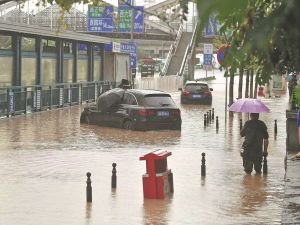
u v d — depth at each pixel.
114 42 77.50
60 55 61.00
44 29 53.97
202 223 15.66
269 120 48.72
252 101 24.05
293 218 15.36
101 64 76.00
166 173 19.22
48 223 15.48
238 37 5.81
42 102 54.59
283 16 2.74
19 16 65.88
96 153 28.59
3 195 18.88
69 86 61.59
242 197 19.06
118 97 41.06
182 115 53.88
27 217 16.11
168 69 122.31
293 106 36.72
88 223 15.58
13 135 35.50
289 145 29.06
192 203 18.17
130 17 78.44
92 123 42.53
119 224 15.52
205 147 31.66
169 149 30.58
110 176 22.56
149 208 17.42
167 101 40.50
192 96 68.12
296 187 19.30
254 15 5.09
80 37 63.62
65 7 10.20
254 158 23.45
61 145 31.38
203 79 142.00
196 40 3.89
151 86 94.50
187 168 24.70
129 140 34.25
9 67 50.44
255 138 23.47
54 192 19.47
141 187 20.58
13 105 48.66
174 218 16.23
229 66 4.83
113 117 40.75
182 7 4.97
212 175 23.14
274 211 17.05
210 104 68.69
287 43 3.44
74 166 24.70
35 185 20.59
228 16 2.99
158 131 39.25
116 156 27.72
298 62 3.71
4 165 24.62
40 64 56.03
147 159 18.78
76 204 17.83
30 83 54.75
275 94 89.31
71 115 50.84
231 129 41.22
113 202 18.19
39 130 38.59
